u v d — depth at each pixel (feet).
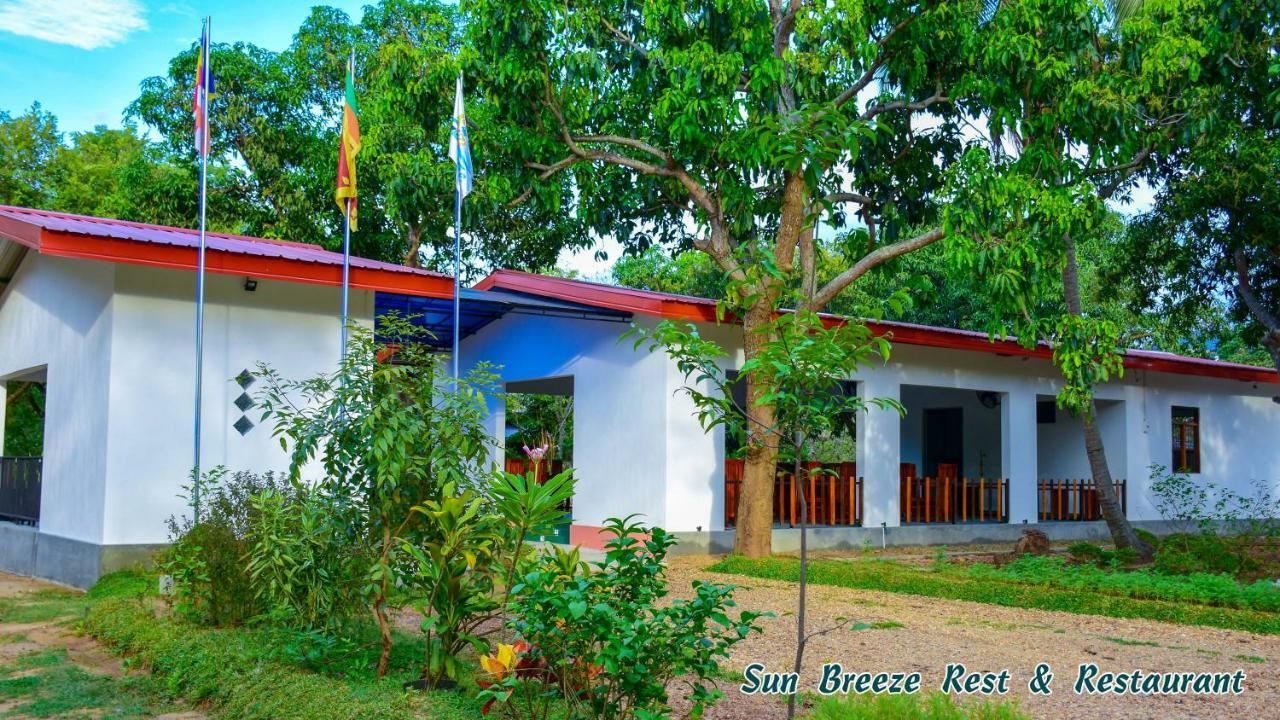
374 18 73.61
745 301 18.67
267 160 70.08
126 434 32.83
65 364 37.14
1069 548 41.14
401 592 19.26
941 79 42.06
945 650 23.39
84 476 34.37
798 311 16.72
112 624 24.29
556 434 81.92
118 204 70.18
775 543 44.55
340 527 19.53
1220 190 42.78
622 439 44.01
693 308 40.96
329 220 72.74
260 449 35.09
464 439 19.20
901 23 39.60
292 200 69.82
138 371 33.17
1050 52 37.55
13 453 64.90
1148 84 37.81
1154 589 30.63
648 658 14.65
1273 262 49.19
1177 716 17.74
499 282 48.55
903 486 52.49
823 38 39.11
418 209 42.75
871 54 38.83
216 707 18.39
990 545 50.80
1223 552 37.88
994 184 37.47
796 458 16.55
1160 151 42.22
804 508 16.40
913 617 28.09
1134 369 58.80
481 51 40.47
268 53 72.18
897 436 49.32
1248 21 39.65
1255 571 36.91
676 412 42.27
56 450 37.47
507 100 40.50
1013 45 36.60
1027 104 39.45
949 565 37.42
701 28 38.83
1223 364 61.16
